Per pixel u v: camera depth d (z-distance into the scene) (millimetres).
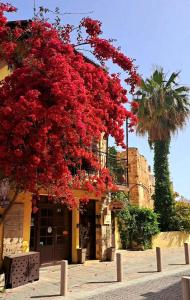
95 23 10297
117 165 16953
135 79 10695
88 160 9859
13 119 8242
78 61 9586
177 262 15773
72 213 15250
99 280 11539
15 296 9422
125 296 9250
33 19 9891
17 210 12555
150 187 30641
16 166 8461
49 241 14273
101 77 9977
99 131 9250
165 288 10148
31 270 11164
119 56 10492
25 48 9922
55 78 8578
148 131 22266
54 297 9289
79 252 14805
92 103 9594
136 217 20109
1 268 11586
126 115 10633
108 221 16500
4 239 11953
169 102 22172
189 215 22672
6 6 9820
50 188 9539
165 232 21266
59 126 8500
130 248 19828
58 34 9914
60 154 8625
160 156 22453
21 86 8844
